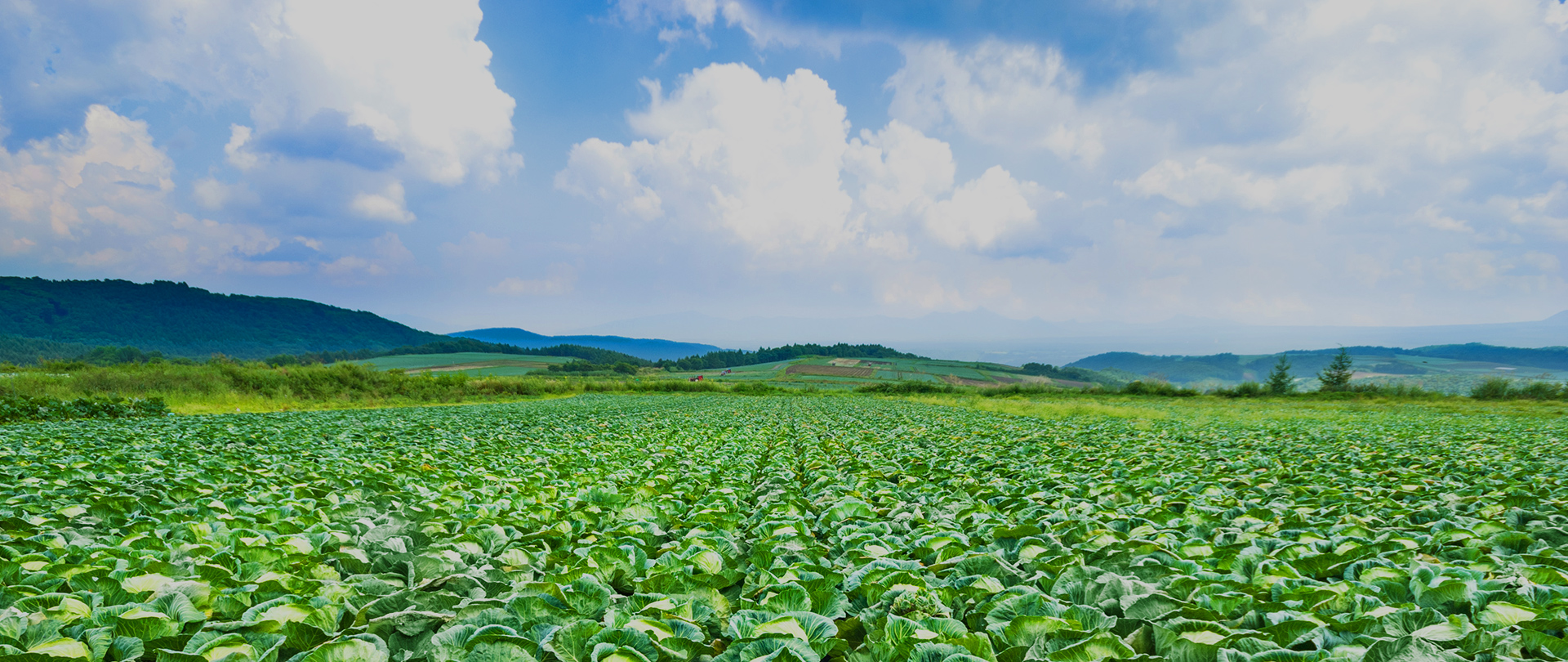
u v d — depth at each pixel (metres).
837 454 14.55
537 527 6.28
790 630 3.43
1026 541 5.26
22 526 5.69
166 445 13.28
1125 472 10.74
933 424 24.92
